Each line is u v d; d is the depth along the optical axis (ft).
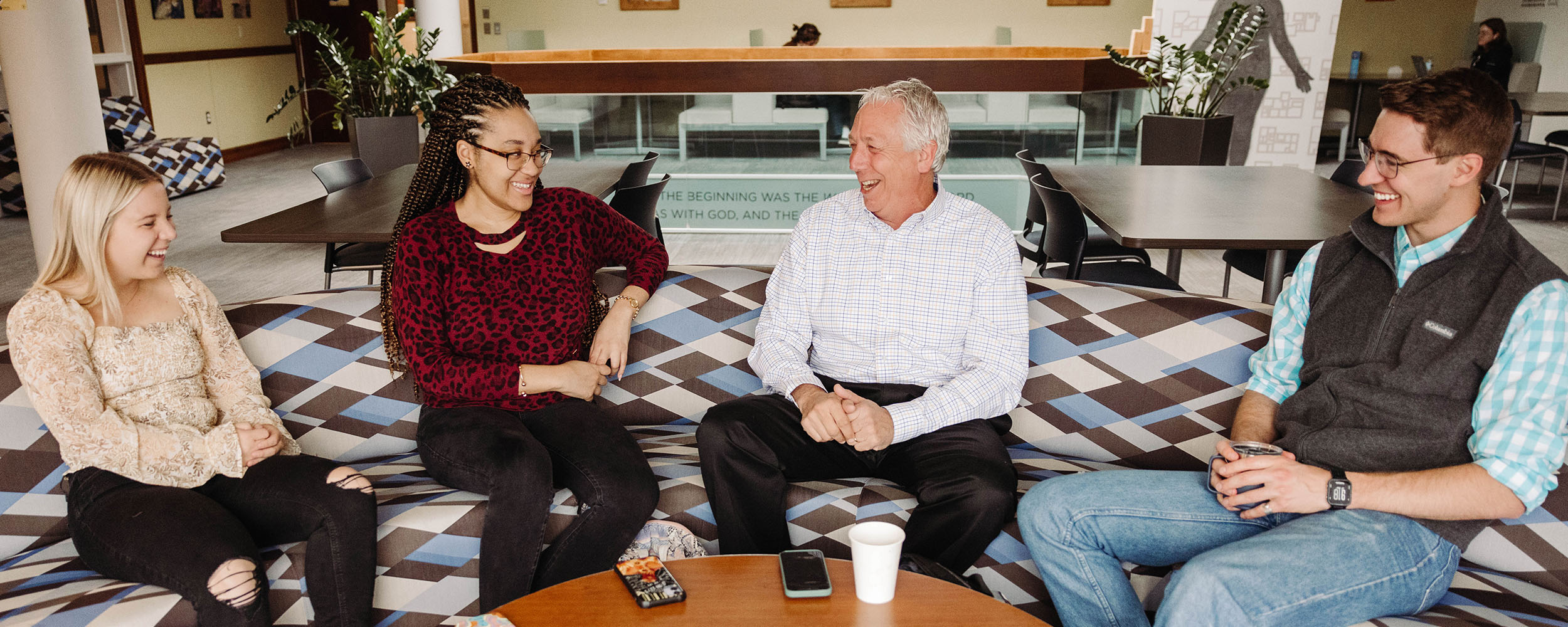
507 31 35.22
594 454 6.14
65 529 6.15
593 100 18.34
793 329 7.06
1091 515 5.53
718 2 34.53
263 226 10.31
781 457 6.33
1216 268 17.63
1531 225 20.68
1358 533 4.90
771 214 19.39
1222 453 5.31
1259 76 22.08
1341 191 12.09
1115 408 7.13
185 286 6.23
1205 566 4.86
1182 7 21.72
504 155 6.27
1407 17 31.99
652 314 7.61
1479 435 4.86
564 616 4.37
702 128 18.58
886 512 6.26
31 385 5.41
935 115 6.48
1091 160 18.69
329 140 37.68
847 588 4.66
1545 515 5.35
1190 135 18.49
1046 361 7.27
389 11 36.11
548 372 6.49
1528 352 4.78
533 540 5.88
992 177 18.54
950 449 6.25
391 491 6.47
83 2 15.49
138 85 28.94
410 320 6.34
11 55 14.96
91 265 5.60
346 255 12.53
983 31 34.35
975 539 5.94
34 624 4.87
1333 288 5.71
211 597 5.03
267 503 5.63
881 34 34.58
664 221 19.75
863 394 6.79
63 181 5.58
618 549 6.07
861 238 6.81
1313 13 21.53
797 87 18.12
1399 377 5.22
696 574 4.81
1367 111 32.65
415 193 6.73
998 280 6.63
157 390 5.85
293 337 7.02
